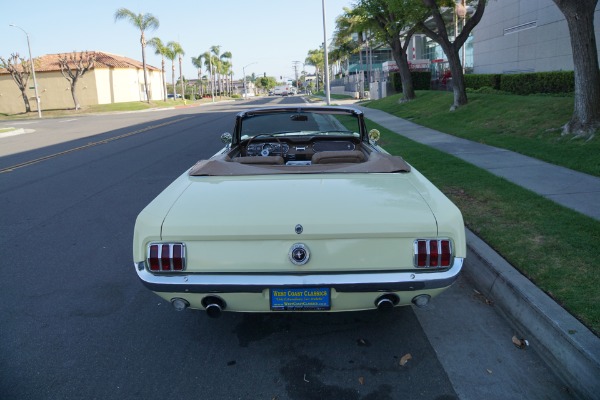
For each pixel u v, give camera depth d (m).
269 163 4.05
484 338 3.45
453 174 7.68
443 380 2.98
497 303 3.91
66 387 3.00
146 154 13.04
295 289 2.83
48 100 53.44
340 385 2.96
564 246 4.40
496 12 26.03
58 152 14.48
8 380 3.08
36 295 4.38
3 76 53.78
